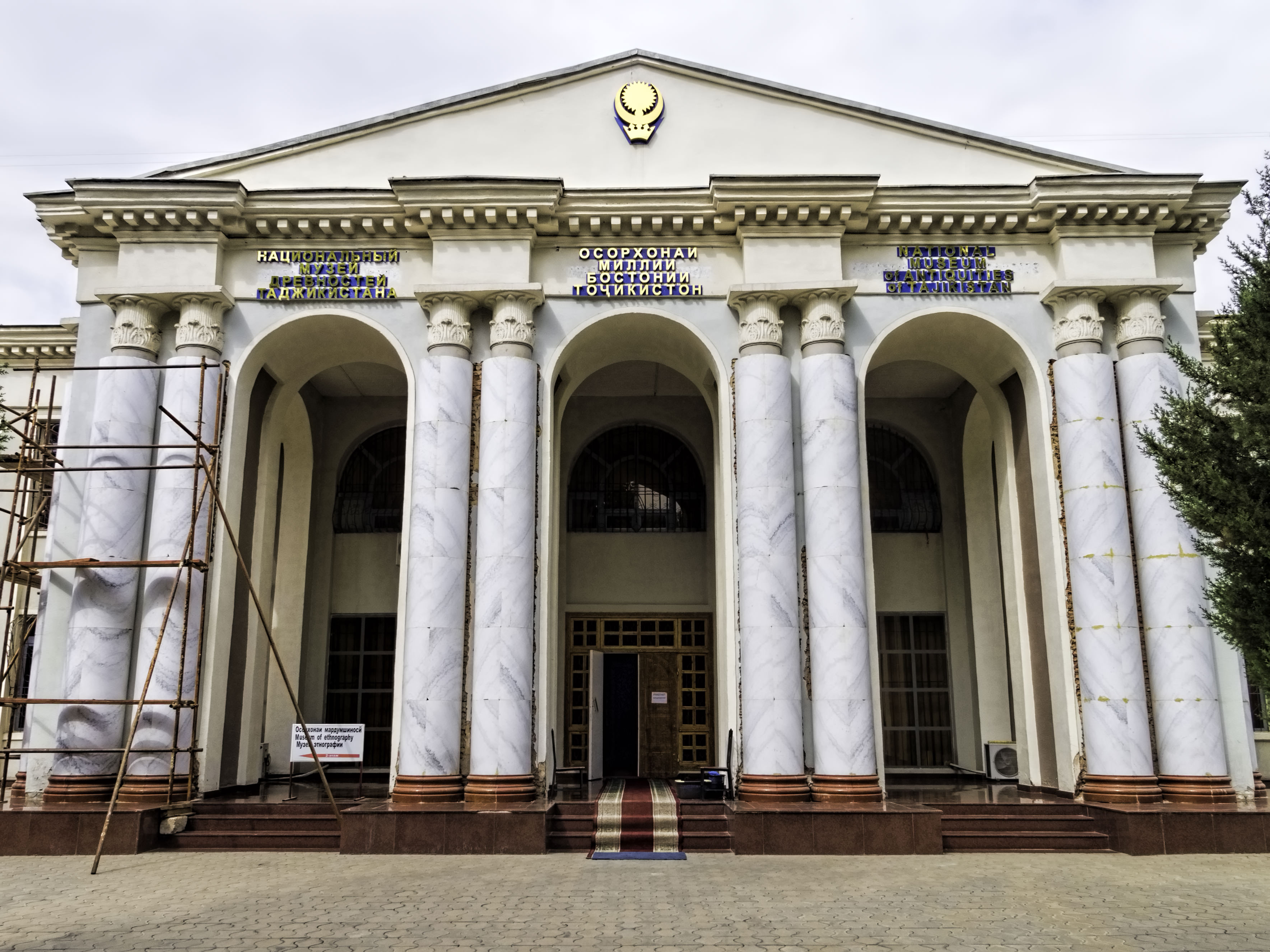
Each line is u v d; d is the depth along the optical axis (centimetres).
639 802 1441
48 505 2058
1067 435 1545
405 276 1612
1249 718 1515
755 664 1455
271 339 1614
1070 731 1502
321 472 2144
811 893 1038
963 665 2052
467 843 1315
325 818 1398
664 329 1648
